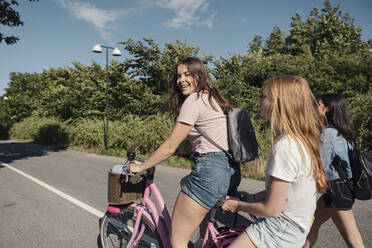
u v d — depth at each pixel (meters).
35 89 34.44
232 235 1.77
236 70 13.42
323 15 22.33
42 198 4.70
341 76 11.45
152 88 16.50
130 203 2.20
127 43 15.85
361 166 1.87
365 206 3.92
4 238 3.14
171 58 15.43
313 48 21.94
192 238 3.02
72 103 19.14
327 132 1.94
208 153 1.66
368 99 8.03
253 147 1.71
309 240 2.30
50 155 10.95
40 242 3.04
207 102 1.67
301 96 1.33
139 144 10.77
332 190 1.94
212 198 1.64
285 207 1.36
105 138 12.16
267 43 27.03
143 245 2.29
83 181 6.01
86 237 3.16
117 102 16.95
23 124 24.27
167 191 5.03
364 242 2.91
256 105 10.47
